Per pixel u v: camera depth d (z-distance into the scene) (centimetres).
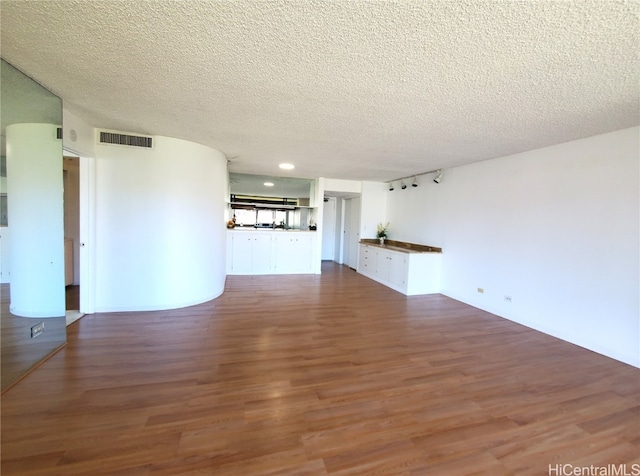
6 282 227
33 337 246
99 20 147
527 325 375
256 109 262
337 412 197
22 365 235
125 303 374
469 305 462
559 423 193
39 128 239
